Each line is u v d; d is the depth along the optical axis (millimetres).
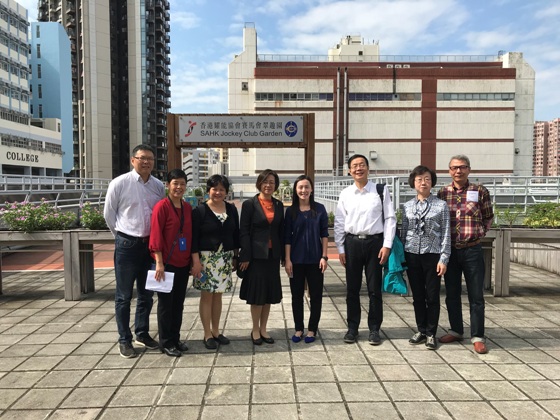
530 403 2822
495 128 49656
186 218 3732
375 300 3939
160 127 71625
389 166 49625
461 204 3854
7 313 5016
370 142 49594
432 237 3805
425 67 52531
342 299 5652
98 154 64000
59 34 60781
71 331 4352
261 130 6570
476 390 3006
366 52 59250
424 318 3973
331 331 4336
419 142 49625
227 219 3854
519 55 50719
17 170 51750
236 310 5082
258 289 3830
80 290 5602
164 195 4008
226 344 3963
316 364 3480
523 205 7398
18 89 51156
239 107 50938
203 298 3844
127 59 68062
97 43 64062
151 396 2936
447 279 4012
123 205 3777
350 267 3988
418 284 3936
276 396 2930
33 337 4164
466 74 49500
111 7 66875
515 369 3365
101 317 4848
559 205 6324
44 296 5836
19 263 8688
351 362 3521
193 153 18766
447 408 2762
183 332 4328
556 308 5160
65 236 5539
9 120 48344
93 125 63656
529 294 5867
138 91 67375
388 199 3963
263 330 4035
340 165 49031
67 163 62438
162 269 3574
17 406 2809
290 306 5305
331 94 49344
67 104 62594
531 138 50594
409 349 3818
